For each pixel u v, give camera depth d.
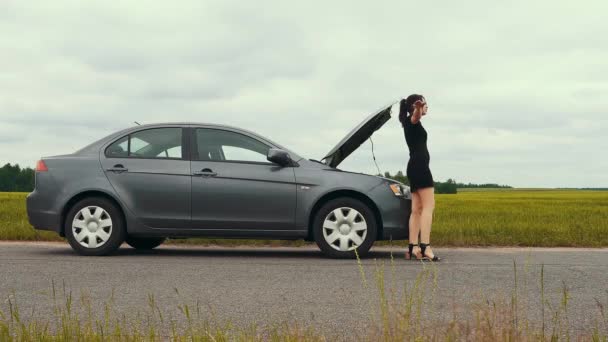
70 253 9.00
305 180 8.62
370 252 9.65
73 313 4.84
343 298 5.52
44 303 5.22
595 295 5.75
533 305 5.24
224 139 8.88
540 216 19.14
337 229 8.57
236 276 6.78
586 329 4.38
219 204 8.64
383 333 3.81
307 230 8.62
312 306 5.16
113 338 3.78
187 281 6.42
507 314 4.03
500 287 6.13
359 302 5.32
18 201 27.98
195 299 5.46
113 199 8.79
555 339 3.70
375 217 8.78
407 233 8.69
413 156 8.55
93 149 8.93
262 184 8.62
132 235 8.88
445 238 11.21
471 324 4.26
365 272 7.13
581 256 9.16
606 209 26.11
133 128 8.98
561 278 6.77
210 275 6.84
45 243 10.84
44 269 7.19
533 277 6.84
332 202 8.59
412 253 8.66
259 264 7.83
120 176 8.71
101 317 4.70
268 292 5.81
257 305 5.21
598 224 14.88
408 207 8.73
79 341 3.73
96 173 8.74
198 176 8.67
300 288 6.03
